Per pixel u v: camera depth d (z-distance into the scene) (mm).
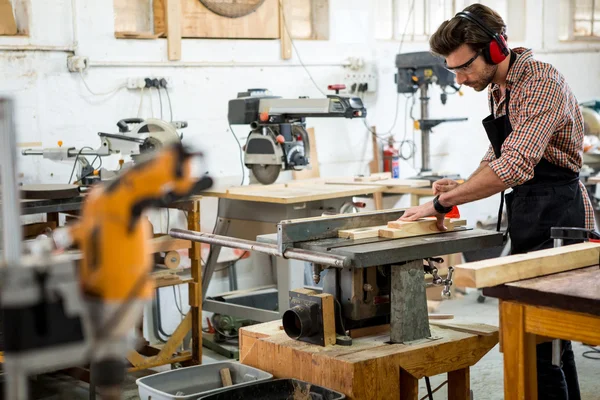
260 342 2424
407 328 2293
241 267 4840
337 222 2342
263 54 4863
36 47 3963
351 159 5363
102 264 1302
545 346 2426
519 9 6547
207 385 2697
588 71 7074
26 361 1276
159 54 4410
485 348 2393
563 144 2506
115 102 4262
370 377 2137
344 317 2311
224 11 4660
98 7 4156
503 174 2314
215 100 4656
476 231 2471
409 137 5727
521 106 2420
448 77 5008
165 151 1313
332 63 5211
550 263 1979
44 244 1439
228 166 4746
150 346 4039
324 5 5195
